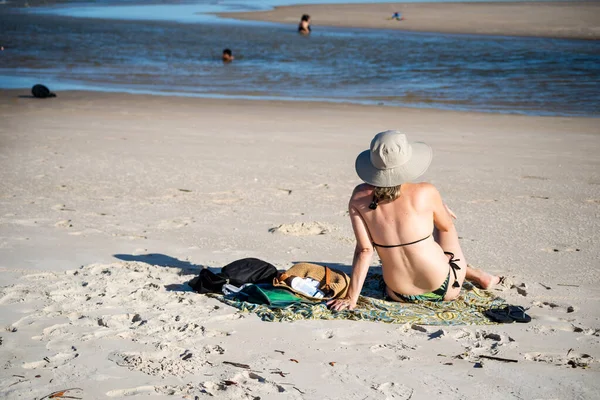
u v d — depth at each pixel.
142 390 3.95
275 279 5.60
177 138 13.80
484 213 8.42
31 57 30.58
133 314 5.11
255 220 8.09
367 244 5.27
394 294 5.43
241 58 30.45
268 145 13.09
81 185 9.77
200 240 7.27
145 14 57.06
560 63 27.48
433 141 13.70
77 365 4.26
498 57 29.39
